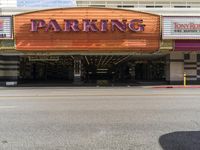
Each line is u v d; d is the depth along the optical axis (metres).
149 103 15.77
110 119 11.12
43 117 11.55
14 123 10.44
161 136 8.67
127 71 54.50
